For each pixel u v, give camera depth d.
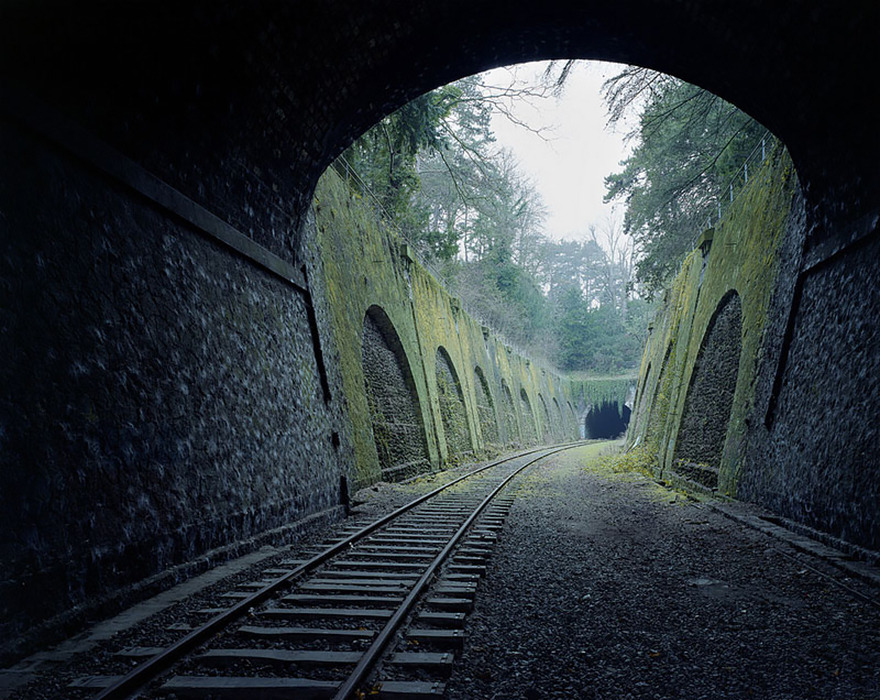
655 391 29.39
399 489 16.88
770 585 7.15
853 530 8.37
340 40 9.52
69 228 6.08
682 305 24.83
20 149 5.53
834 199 9.94
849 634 5.45
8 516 4.97
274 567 7.88
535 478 21.61
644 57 11.62
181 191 8.30
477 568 7.67
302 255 13.67
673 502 14.73
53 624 5.19
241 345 9.75
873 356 8.48
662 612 6.12
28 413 5.32
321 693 4.09
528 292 69.38
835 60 8.37
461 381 32.38
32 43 5.56
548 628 5.60
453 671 4.59
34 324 5.50
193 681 4.26
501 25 11.05
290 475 10.86
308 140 11.05
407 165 27.17
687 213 29.83
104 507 6.14
